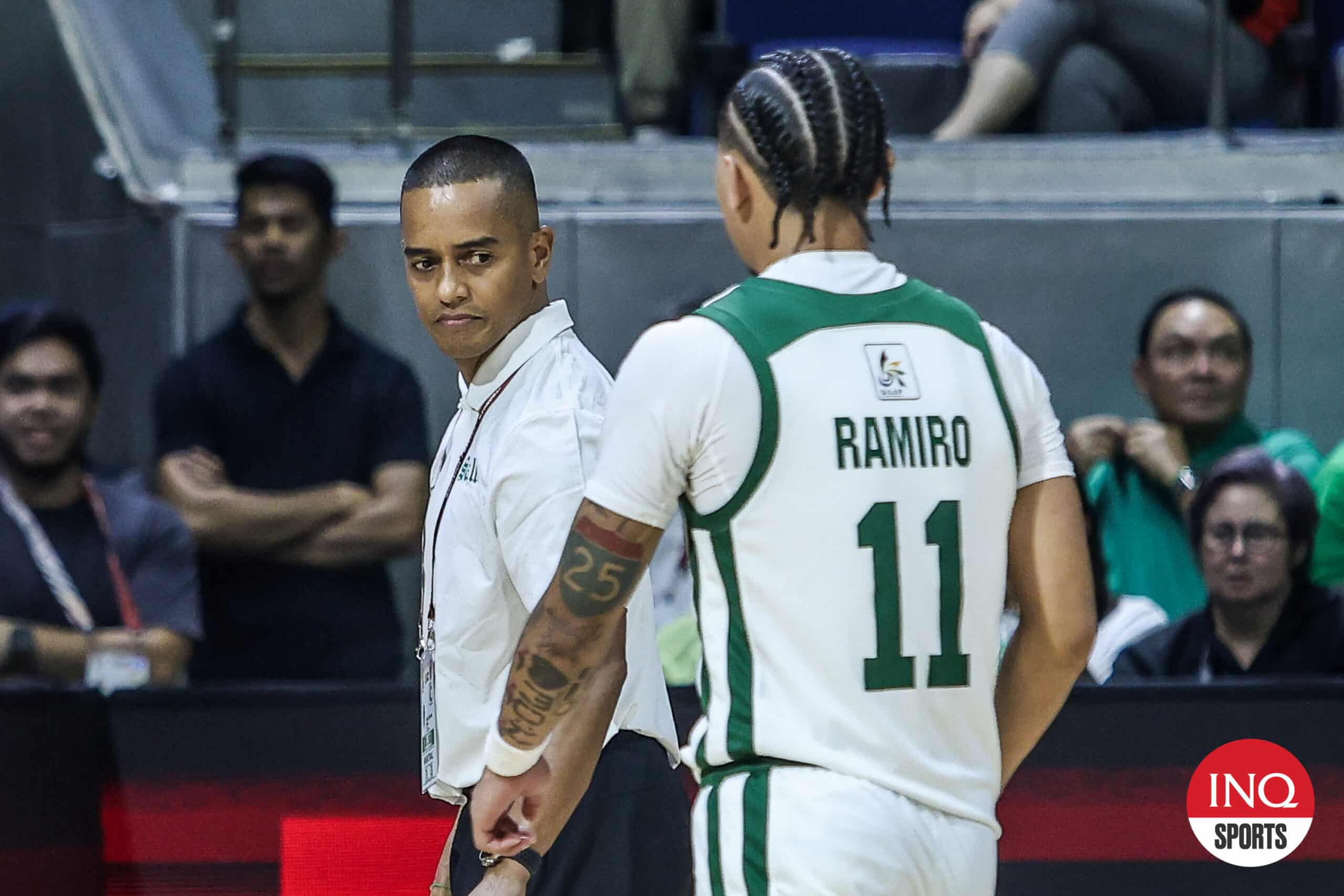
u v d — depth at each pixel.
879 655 7.42
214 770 12.05
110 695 12.04
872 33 21.88
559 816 8.23
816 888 7.22
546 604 7.55
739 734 7.48
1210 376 15.77
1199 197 18.73
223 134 18.91
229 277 17.61
